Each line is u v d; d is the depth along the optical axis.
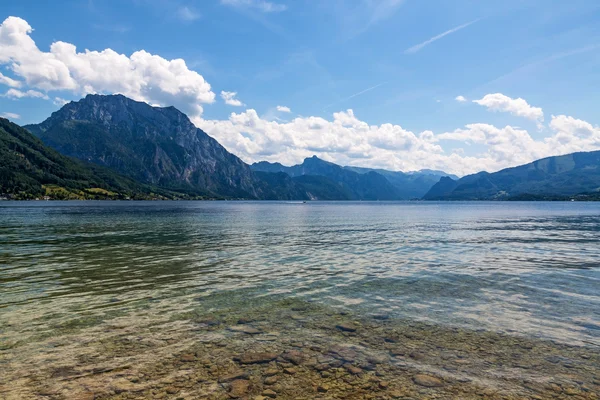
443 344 12.75
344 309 16.86
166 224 74.00
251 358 11.59
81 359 11.45
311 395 9.48
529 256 33.34
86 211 130.88
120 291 20.14
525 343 12.81
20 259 30.78
